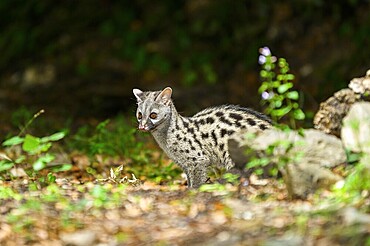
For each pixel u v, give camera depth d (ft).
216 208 32.40
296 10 78.74
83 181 43.39
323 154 35.19
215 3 83.56
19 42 88.22
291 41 77.51
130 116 74.13
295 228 28.71
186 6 85.56
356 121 35.14
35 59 87.10
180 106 75.25
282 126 34.88
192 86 78.33
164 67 81.82
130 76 81.92
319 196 32.55
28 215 32.50
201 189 34.91
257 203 32.71
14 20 90.38
